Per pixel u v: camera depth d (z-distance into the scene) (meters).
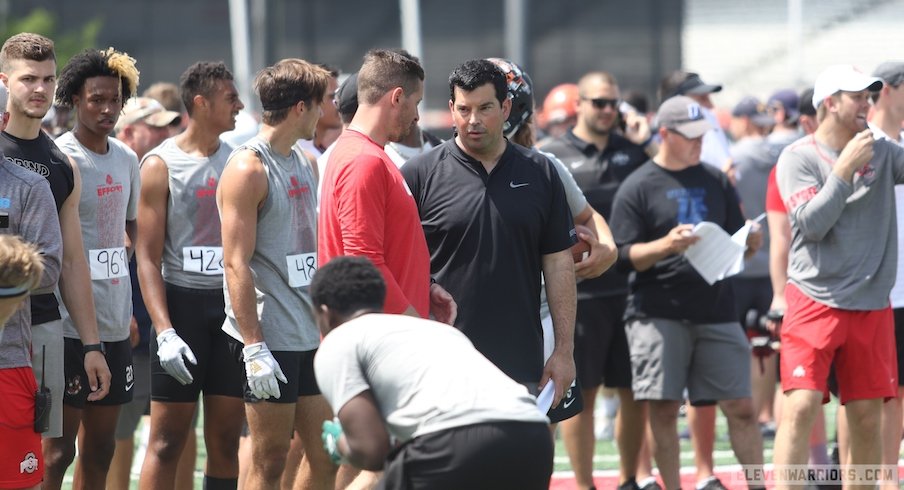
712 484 26.75
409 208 18.47
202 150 23.06
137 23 103.75
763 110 39.03
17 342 17.98
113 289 21.77
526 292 19.44
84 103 21.42
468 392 15.24
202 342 22.58
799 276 23.81
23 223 18.25
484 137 19.09
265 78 20.62
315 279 16.09
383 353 15.37
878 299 23.59
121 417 25.50
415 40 88.69
